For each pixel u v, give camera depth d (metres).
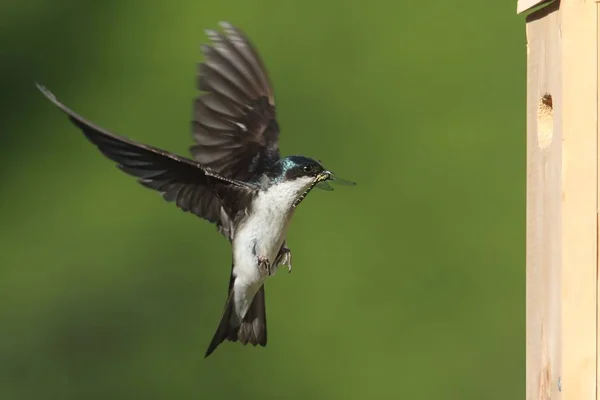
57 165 14.35
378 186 13.20
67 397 14.15
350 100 13.37
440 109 13.25
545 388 7.64
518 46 13.26
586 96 7.18
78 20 14.50
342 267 13.14
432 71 13.33
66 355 14.15
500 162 13.09
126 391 13.97
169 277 13.96
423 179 13.14
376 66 13.43
